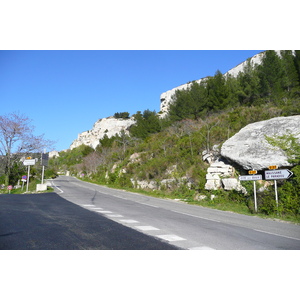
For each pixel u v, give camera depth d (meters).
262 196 14.45
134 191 25.62
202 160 22.55
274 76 29.25
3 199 14.12
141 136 47.69
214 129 25.58
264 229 8.66
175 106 41.06
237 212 13.35
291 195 12.38
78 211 10.70
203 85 41.06
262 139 17.20
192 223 9.09
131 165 31.94
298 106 22.59
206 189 18.55
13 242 5.74
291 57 29.92
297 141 15.39
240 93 33.44
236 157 17.05
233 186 16.70
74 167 73.81
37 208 11.18
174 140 30.22
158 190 23.50
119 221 8.65
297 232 8.38
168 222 9.02
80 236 6.38
